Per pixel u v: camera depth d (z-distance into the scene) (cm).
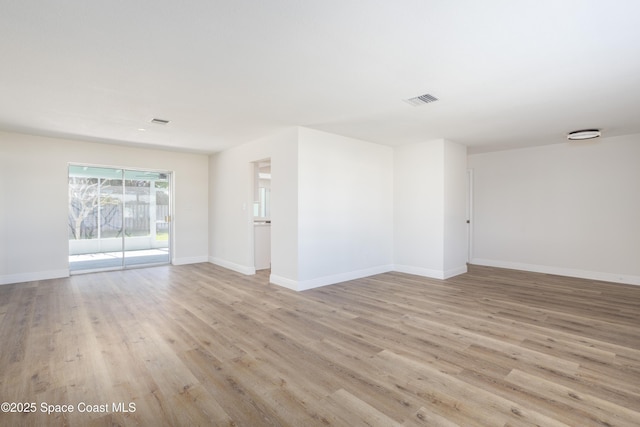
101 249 616
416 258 580
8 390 213
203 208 705
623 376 232
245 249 587
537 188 611
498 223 661
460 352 271
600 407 197
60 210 544
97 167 604
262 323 338
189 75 285
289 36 221
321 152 491
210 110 383
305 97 339
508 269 634
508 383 224
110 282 516
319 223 490
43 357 259
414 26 209
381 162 591
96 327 324
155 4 184
